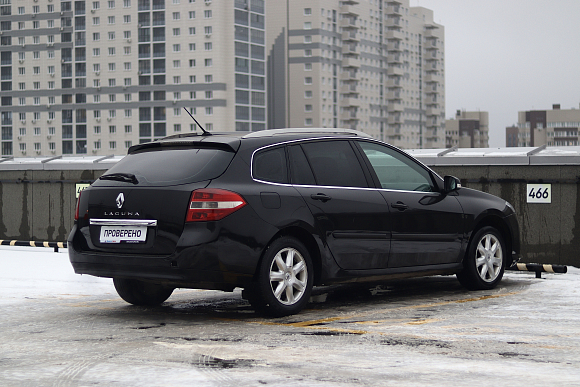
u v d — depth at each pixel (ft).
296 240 21.79
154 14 476.13
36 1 497.87
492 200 27.94
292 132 23.03
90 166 48.49
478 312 22.36
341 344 17.65
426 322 20.65
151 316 22.13
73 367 15.51
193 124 471.62
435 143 651.66
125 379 14.47
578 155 35.53
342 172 23.43
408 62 612.70
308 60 529.86
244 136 21.95
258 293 20.94
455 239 26.22
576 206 35.45
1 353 16.94
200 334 19.06
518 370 14.96
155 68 477.36
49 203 49.78
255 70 488.44
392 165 25.03
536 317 21.40
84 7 488.85
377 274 23.75
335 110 544.62
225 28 469.16
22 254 42.60
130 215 21.04
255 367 15.34
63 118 496.23
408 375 14.57
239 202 20.47
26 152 501.97
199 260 20.01
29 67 500.33
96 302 25.17
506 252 28.48
